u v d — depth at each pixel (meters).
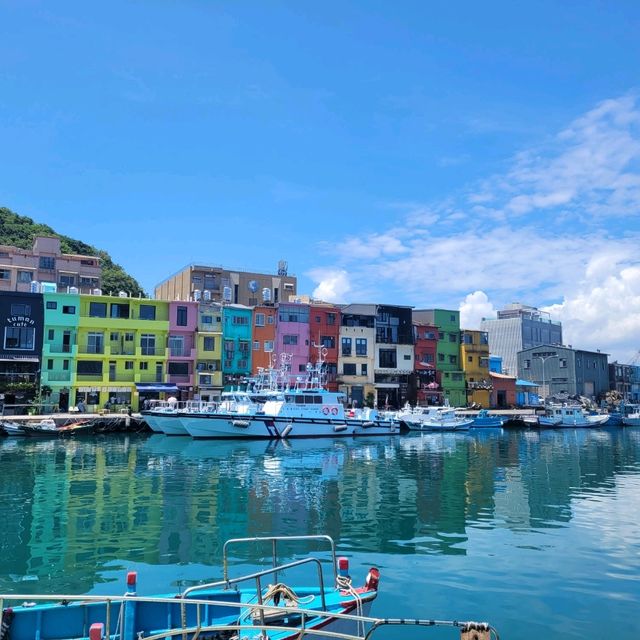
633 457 39.25
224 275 75.06
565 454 40.91
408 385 76.31
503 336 105.81
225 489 24.52
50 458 33.56
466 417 66.50
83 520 18.88
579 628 11.27
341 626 9.73
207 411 46.56
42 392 52.41
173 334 60.47
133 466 30.89
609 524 19.12
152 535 17.19
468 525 18.89
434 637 10.97
